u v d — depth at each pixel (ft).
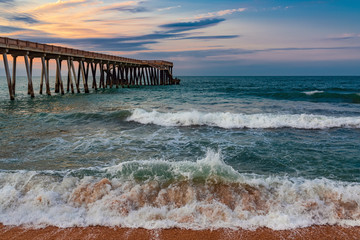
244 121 33.17
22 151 21.70
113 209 12.24
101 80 118.01
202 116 34.58
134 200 12.90
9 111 44.24
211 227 11.24
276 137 26.86
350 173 17.06
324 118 33.88
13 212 12.23
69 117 37.24
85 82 88.58
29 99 66.59
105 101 62.69
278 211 12.20
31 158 19.92
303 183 14.49
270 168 18.11
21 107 50.60
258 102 60.64
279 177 16.10
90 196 13.24
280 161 19.45
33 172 16.14
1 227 11.27
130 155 20.94
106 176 15.62
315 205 12.60
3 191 13.58
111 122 34.45
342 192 13.41
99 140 25.49
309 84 182.91
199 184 14.06
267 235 10.81
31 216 11.98
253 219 11.69
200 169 15.47
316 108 49.39
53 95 79.00
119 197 12.99
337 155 20.81
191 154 21.35
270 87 137.39
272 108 49.57
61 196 13.39
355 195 13.24
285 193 13.47
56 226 11.34
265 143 24.45
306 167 18.22
